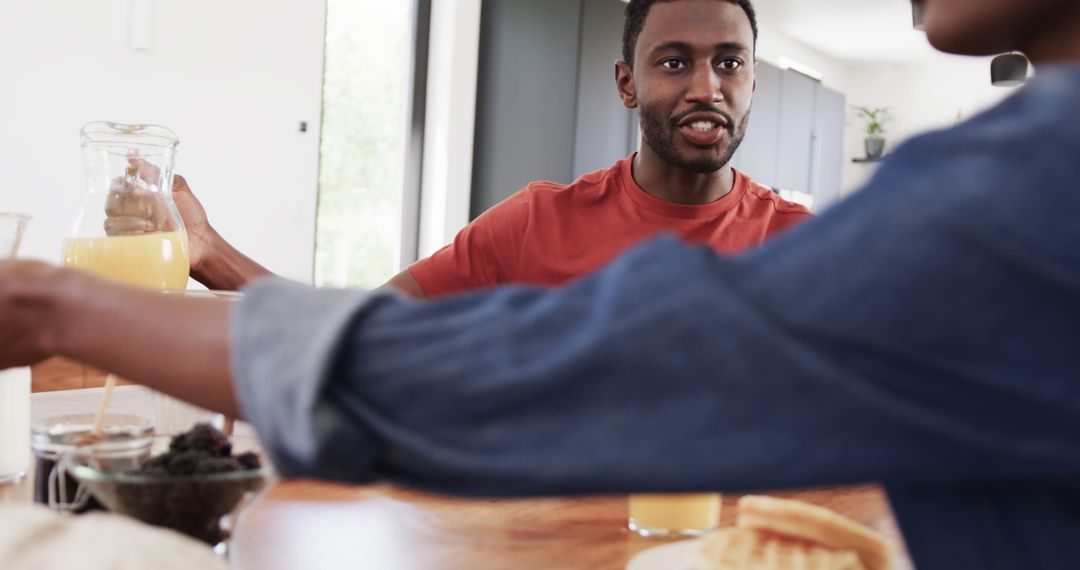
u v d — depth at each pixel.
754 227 1.50
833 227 0.34
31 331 0.40
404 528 0.75
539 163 4.05
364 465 0.35
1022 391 0.32
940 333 0.32
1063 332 0.32
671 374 0.33
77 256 0.88
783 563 0.65
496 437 0.34
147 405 1.04
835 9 5.73
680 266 0.34
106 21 2.90
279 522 0.74
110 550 0.37
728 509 0.87
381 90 3.92
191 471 0.65
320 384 0.34
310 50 3.42
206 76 3.15
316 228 3.70
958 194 0.32
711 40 1.35
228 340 0.37
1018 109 0.34
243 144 3.27
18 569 0.36
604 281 0.35
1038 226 0.31
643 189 1.51
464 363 0.34
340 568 0.66
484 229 1.55
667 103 1.38
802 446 0.32
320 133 3.51
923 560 0.42
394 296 0.37
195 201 1.16
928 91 7.36
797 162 6.25
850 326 0.32
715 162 1.40
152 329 0.38
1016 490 0.39
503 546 0.73
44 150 2.82
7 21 2.72
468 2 4.00
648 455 0.33
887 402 0.32
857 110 7.57
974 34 0.40
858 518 0.83
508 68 4.12
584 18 3.95
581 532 0.77
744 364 0.32
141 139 0.90
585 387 0.33
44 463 0.73
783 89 5.94
